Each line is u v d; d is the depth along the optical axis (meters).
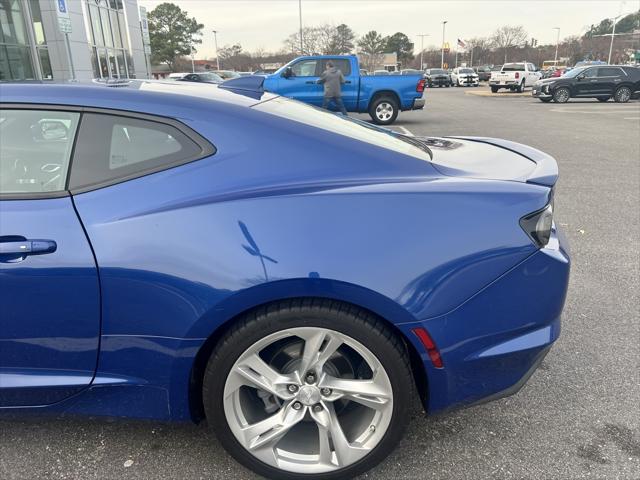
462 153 2.50
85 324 1.91
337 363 2.04
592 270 4.25
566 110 19.16
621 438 2.36
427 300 1.86
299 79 13.51
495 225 1.92
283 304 1.88
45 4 18.95
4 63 17.20
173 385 1.99
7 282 1.86
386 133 2.59
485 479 2.13
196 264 1.83
